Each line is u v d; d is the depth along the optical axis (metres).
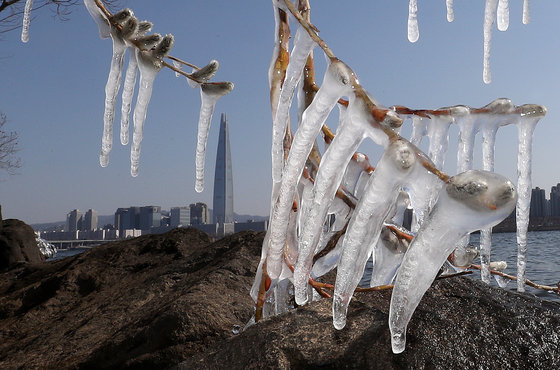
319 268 2.08
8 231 10.36
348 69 1.42
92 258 3.92
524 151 2.27
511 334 1.65
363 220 1.36
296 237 2.14
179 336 2.18
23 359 2.43
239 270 2.93
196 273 3.19
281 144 1.81
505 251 9.38
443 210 1.23
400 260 2.18
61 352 2.42
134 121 2.17
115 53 2.07
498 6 2.37
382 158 1.30
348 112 1.42
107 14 1.99
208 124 2.35
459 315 1.74
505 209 1.17
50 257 13.27
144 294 3.02
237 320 2.35
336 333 1.69
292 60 1.69
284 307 2.31
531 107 2.21
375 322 1.73
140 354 2.21
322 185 1.53
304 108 2.06
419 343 1.60
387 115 1.32
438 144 2.29
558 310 1.84
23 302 3.45
